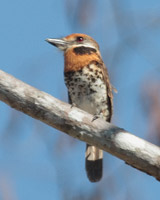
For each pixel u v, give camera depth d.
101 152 10.68
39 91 7.45
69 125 7.41
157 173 7.16
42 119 7.49
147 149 7.10
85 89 10.51
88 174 10.59
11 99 7.35
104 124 7.38
